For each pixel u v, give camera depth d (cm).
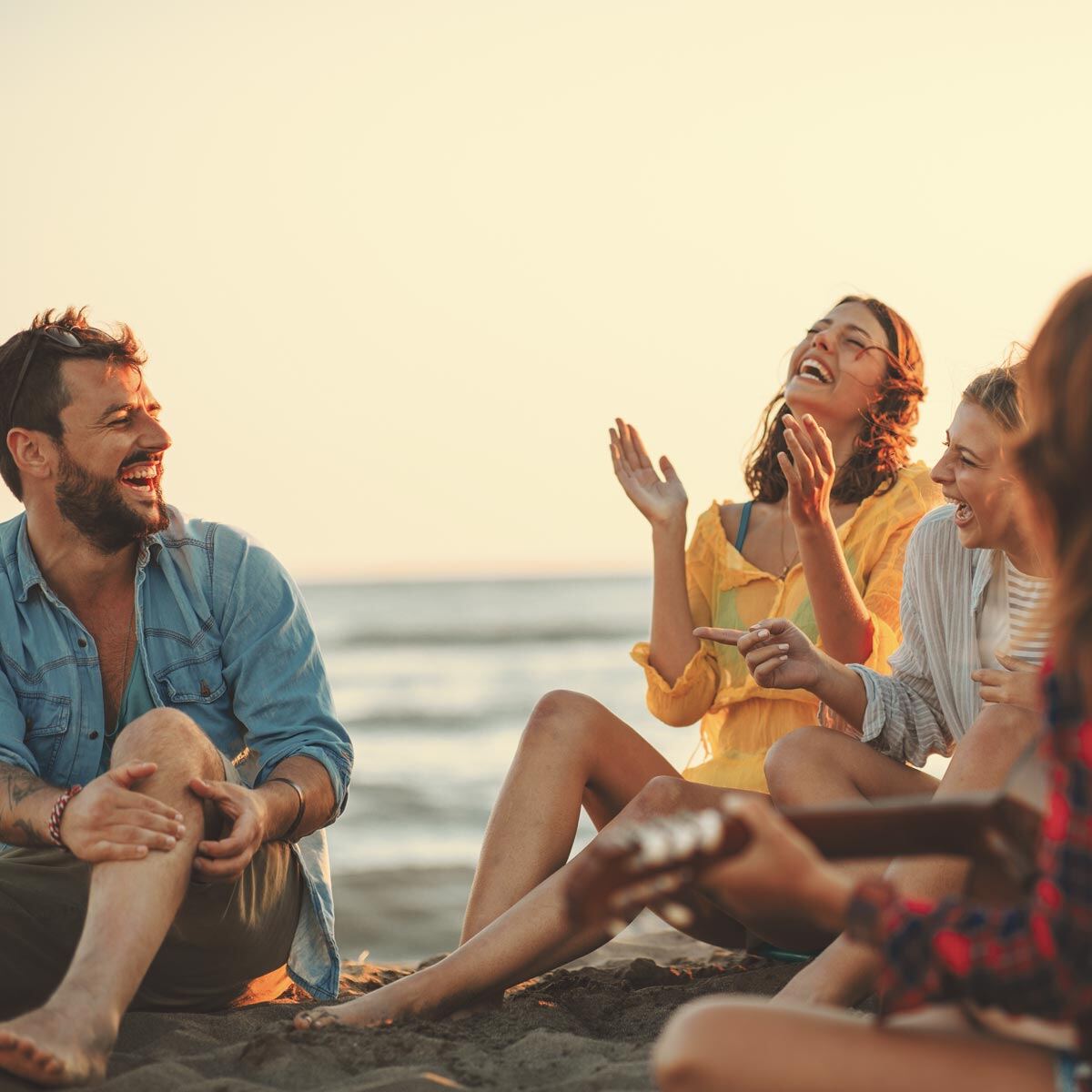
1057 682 151
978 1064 161
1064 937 146
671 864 156
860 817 174
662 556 416
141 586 341
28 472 329
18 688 329
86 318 337
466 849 1364
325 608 7369
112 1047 257
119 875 266
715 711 407
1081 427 153
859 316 416
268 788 313
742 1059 165
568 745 336
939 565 333
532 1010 310
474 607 7575
